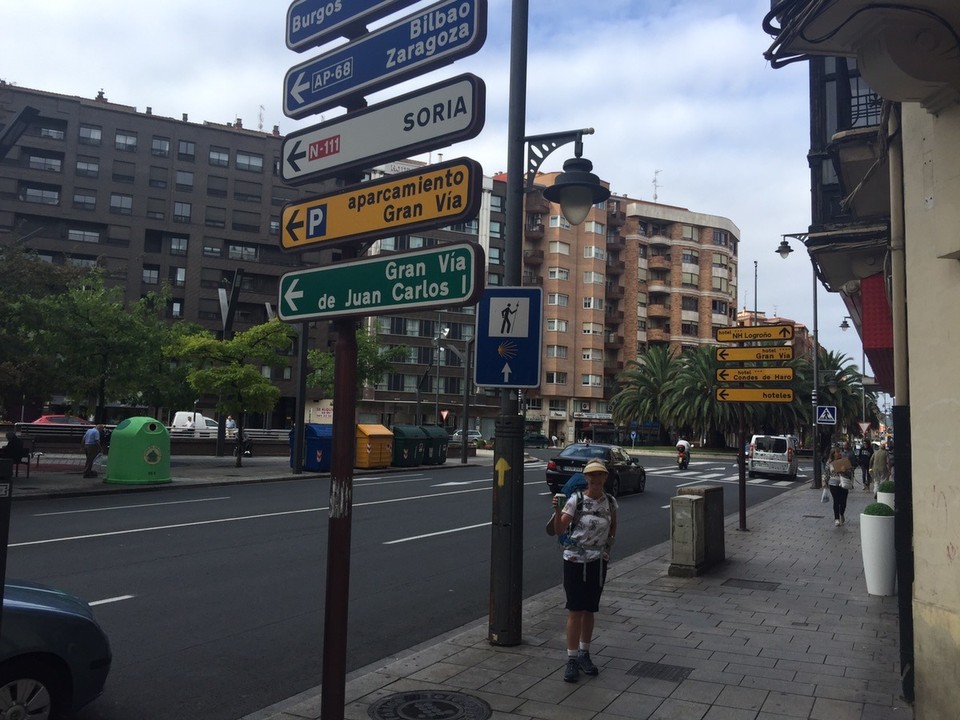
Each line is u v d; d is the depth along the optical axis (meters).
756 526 15.95
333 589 3.68
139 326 27.92
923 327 4.84
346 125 4.11
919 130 4.96
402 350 59.00
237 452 27.47
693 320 89.56
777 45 4.86
